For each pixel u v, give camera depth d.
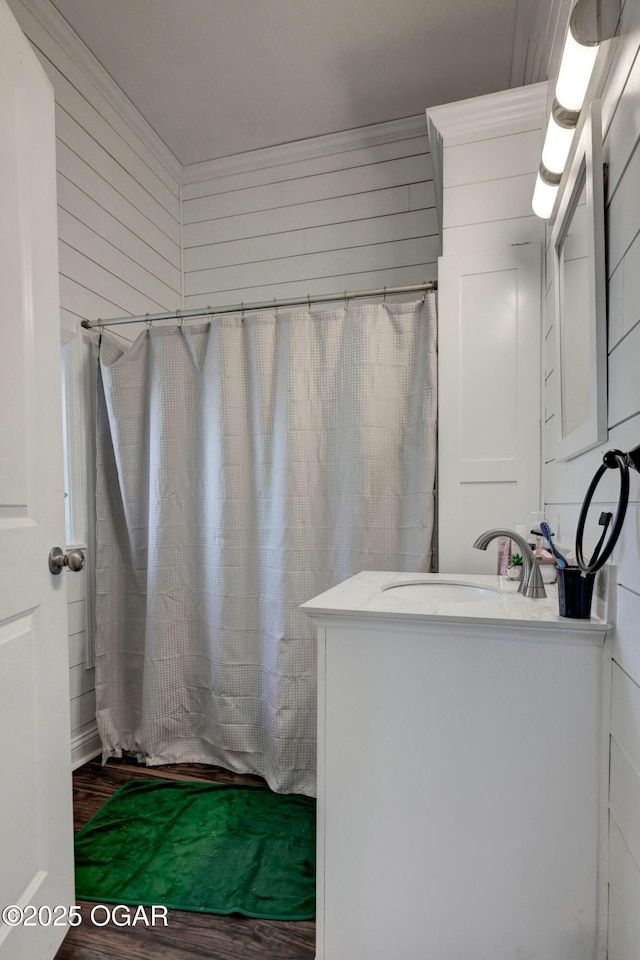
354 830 1.10
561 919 1.00
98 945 1.22
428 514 1.85
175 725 2.10
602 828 0.98
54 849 1.16
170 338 2.12
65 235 2.08
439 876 1.06
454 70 2.27
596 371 0.99
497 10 1.96
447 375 1.88
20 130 1.12
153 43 2.10
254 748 1.99
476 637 1.03
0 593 1.01
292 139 2.72
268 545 1.99
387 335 1.91
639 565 0.81
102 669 2.14
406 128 2.60
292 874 1.42
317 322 1.96
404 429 1.91
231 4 1.93
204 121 2.57
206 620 2.09
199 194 2.95
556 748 1.00
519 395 1.82
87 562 2.17
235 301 2.90
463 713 1.04
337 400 1.94
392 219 2.66
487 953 1.03
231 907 1.31
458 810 1.05
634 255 0.82
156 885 1.39
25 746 1.07
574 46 0.95
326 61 2.21
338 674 1.11
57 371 1.24
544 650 1.00
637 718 0.82
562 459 1.40
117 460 2.15
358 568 1.88
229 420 2.02
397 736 1.08
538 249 1.82
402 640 1.07
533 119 1.83
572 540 1.32
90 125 2.23
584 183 1.14
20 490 1.08
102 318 2.29
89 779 1.96
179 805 1.76
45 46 1.98
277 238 2.83
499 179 1.86
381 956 1.09
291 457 1.93
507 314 1.84
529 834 1.01
